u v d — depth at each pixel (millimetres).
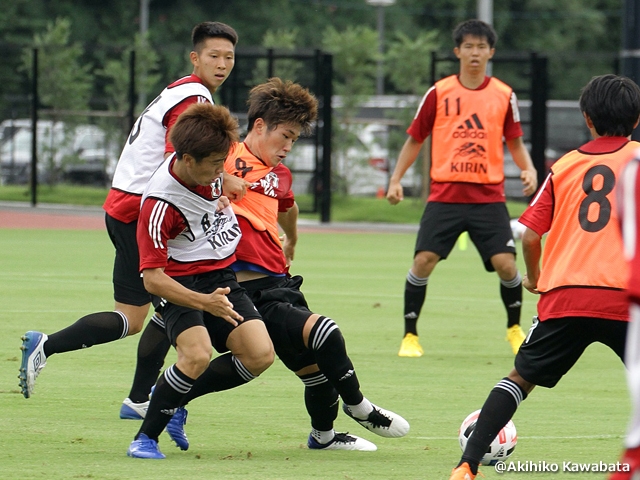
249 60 83438
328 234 72625
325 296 42312
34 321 33438
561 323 16453
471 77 31000
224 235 18656
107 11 150500
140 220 17625
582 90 17688
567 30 175125
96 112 89250
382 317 37344
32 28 140625
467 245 68688
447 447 19812
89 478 16562
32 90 83000
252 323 18375
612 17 181625
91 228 71625
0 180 95000
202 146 16922
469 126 30688
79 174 90000
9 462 17594
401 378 26953
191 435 20438
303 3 163500
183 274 18328
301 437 20438
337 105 87562
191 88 21891
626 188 10102
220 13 157000
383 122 87438
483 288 46656
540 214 17312
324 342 18438
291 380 26234
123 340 31469
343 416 23125
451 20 173500
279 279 19922
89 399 23219
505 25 172000
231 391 24766
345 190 87250
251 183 19859
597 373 28375
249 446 19594
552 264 16844
